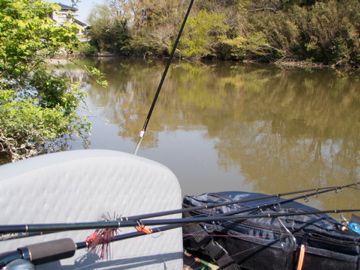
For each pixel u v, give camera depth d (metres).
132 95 12.01
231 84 16.19
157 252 1.77
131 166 1.56
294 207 2.74
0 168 1.31
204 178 5.23
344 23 26.08
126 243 1.63
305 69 25.28
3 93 4.87
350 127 8.56
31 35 5.26
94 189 1.45
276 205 2.56
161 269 1.79
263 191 4.89
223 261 2.42
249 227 2.42
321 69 25.31
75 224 1.14
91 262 1.49
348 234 2.23
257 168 5.70
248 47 30.80
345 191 4.95
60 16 6.51
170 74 20.70
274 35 30.69
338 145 7.08
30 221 1.28
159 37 34.62
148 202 1.67
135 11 39.16
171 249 1.84
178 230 1.85
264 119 9.16
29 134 4.89
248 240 2.41
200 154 6.24
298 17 29.25
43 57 5.56
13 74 5.42
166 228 1.60
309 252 2.26
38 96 5.76
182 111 9.79
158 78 18.22
